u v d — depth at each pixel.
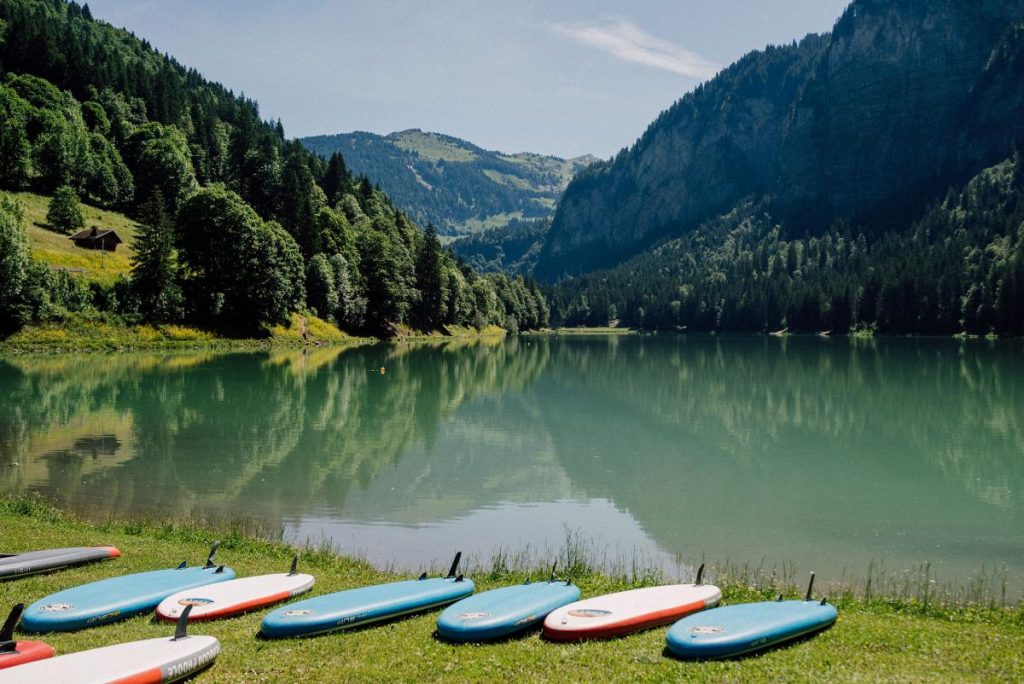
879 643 12.65
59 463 32.22
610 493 29.89
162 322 93.25
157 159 144.00
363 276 129.88
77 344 82.19
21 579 15.70
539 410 52.81
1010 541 24.06
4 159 126.12
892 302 168.12
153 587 14.43
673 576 19.83
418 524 24.92
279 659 11.67
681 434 43.81
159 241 92.38
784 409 53.94
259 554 18.45
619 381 72.69
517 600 13.76
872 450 39.25
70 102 164.12
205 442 37.81
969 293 155.38
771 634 12.38
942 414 51.41
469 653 12.02
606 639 12.71
